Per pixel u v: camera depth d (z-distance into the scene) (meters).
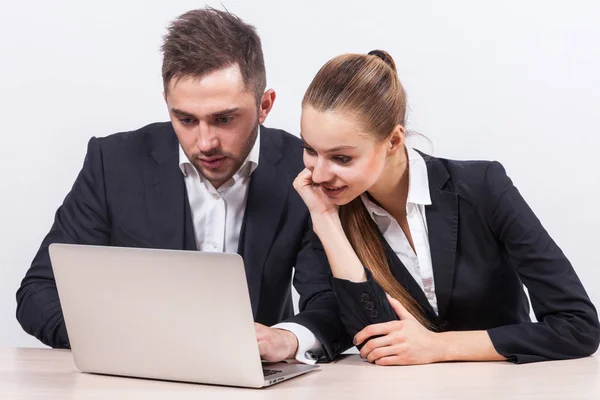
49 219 3.80
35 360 2.23
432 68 3.75
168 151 2.76
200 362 1.88
